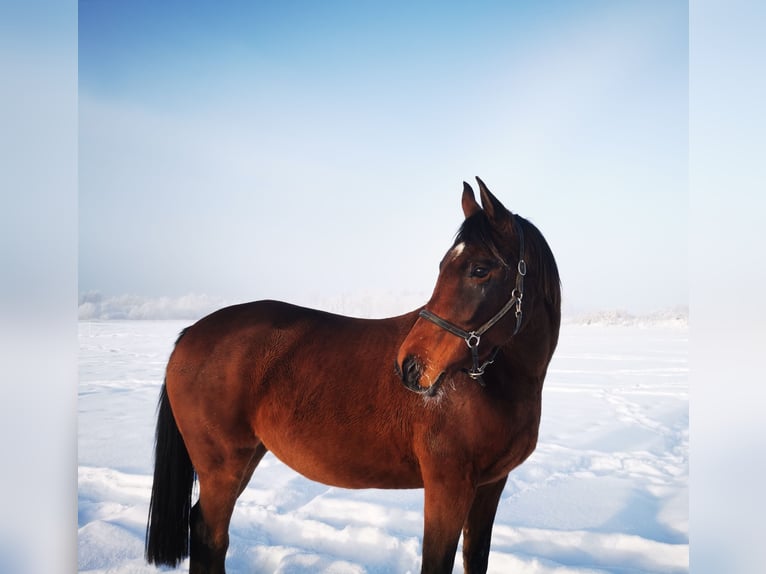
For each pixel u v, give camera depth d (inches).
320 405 68.0
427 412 61.9
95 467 136.6
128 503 115.0
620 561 89.4
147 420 185.2
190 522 75.9
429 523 61.8
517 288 58.3
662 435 167.8
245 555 92.0
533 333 62.0
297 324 74.1
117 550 91.8
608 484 124.0
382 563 89.0
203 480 74.6
